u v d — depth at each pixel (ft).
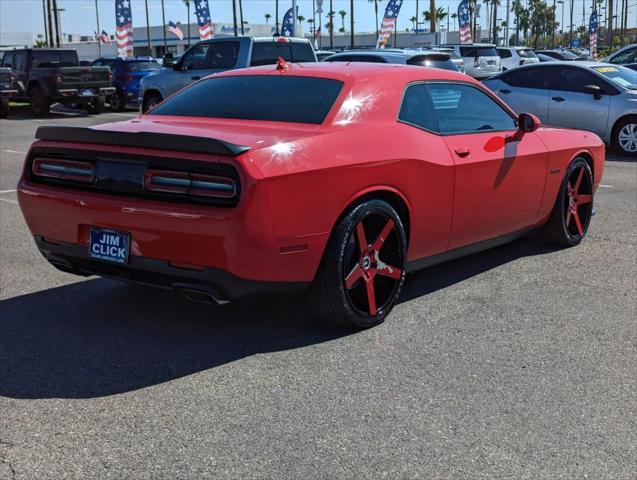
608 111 39.70
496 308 15.06
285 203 11.75
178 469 9.09
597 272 17.69
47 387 11.39
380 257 14.16
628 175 33.32
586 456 9.46
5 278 17.26
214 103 14.89
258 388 11.33
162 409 10.66
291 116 13.69
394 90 14.57
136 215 12.07
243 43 45.73
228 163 11.44
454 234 15.70
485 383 11.55
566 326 14.06
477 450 9.57
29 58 68.13
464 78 16.65
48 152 13.47
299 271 12.37
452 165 14.97
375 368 12.07
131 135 12.10
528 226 18.57
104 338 13.43
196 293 12.22
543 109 41.73
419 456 9.41
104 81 70.38
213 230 11.47
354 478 8.91
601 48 293.64
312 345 13.04
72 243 13.24
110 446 9.64
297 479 8.88
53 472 9.02
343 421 10.29
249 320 14.26
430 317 14.49
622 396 11.15
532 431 10.07
